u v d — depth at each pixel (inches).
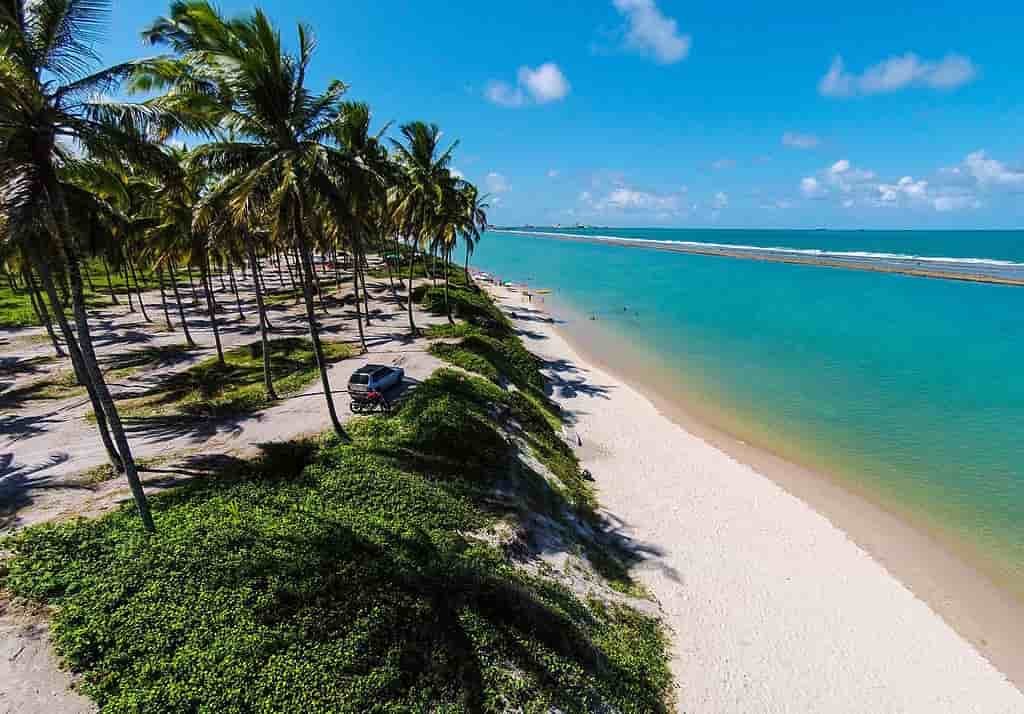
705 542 854.5
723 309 2957.7
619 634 622.5
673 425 1327.5
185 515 591.8
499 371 1391.5
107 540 535.2
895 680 608.4
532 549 700.0
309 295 805.9
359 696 397.1
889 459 1122.0
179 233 1284.4
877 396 1507.1
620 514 934.4
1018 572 779.4
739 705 566.3
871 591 748.0
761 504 964.6
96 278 2972.4
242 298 2578.7
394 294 2460.6
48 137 475.2
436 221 1790.1
